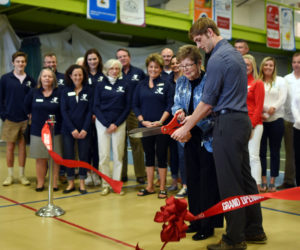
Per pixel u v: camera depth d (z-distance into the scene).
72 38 9.86
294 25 12.32
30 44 9.52
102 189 4.14
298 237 2.57
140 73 4.54
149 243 2.45
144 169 4.56
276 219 2.97
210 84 2.18
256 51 14.37
